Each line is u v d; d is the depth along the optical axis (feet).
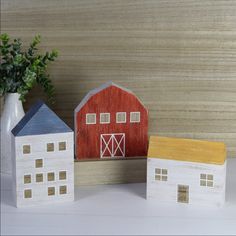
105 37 3.89
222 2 3.80
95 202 3.22
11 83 3.61
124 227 2.84
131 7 3.84
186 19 3.84
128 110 3.48
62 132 3.13
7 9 3.90
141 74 3.93
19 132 3.05
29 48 3.87
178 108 3.98
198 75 3.92
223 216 2.99
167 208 3.12
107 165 3.52
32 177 3.12
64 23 3.89
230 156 4.04
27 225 2.87
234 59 3.88
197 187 3.13
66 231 2.79
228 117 3.98
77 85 3.98
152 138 3.25
